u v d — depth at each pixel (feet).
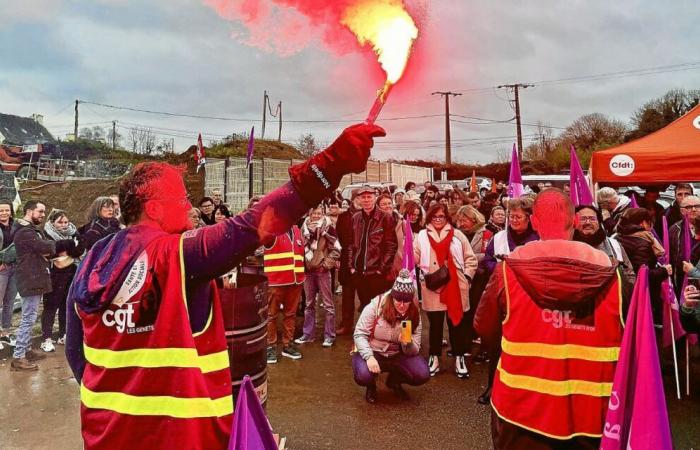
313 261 20.36
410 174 105.50
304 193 4.46
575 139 150.00
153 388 4.64
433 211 17.21
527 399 7.20
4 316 20.53
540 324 7.16
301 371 17.98
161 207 5.08
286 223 4.55
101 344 4.77
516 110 130.52
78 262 20.72
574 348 7.05
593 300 6.98
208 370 4.93
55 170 115.24
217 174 73.82
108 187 79.97
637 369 6.30
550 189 7.89
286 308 19.39
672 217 22.24
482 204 30.22
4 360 18.80
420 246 17.24
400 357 15.26
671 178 22.11
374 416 14.43
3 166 109.81
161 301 4.65
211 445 4.78
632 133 139.74
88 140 153.69
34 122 197.06
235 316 10.37
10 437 13.07
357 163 4.40
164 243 4.74
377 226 19.88
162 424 4.61
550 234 7.68
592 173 23.49
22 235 17.94
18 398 15.52
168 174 5.20
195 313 4.88
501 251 15.38
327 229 20.62
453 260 16.93
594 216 12.98
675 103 132.87
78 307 4.92
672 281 16.61
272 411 14.75
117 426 4.66
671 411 14.33
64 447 12.58
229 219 4.74
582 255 7.25
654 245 15.60
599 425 6.95
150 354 4.66
